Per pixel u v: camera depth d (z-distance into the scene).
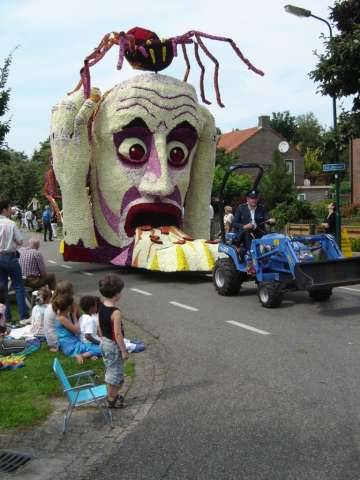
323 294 10.66
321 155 15.63
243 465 4.30
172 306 10.61
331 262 9.30
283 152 44.38
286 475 4.12
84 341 7.41
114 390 5.48
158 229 14.02
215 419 5.22
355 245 20.09
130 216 14.00
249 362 6.97
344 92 13.02
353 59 12.45
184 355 7.37
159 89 13.63
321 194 49.91
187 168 14.34
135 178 13.85
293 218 28.23
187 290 12.34
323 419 5.12
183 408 5.53
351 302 10.62
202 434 4.89
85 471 4.29
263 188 33.75
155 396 5.89
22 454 4.58
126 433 4.97
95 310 7.59
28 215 38.72
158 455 4.52
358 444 4.59
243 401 5.65
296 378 6.30
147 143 13.80
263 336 8.23
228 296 11.51
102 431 5.03
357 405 5.44
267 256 10.21
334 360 6.94
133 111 13.48
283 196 33.22
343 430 4.87
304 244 10.20
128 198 13.98
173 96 13.73
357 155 32.59
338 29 13.55
